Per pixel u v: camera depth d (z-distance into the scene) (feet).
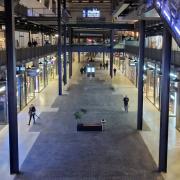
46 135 68.64
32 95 110.63
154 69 99.35
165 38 50.24
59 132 70.79
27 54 88.84
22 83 94.02
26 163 53.67
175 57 64.54
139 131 71.82
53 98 111.34
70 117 83.97
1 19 96.78
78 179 47.65
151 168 51.70
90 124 72.95
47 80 145.38
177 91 74.33
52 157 56.24
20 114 87.35
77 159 55.31
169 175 49.29
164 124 50.31
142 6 59.31
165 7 40.04
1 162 54.44
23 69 90.07
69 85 143.13
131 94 119.44
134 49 128.77
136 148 60.70
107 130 72.49
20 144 62.90
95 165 52.75
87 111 90.89
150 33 119.75
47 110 92.17
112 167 51.96
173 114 82.94
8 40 49.14
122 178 47.98
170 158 56.03
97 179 47.60
